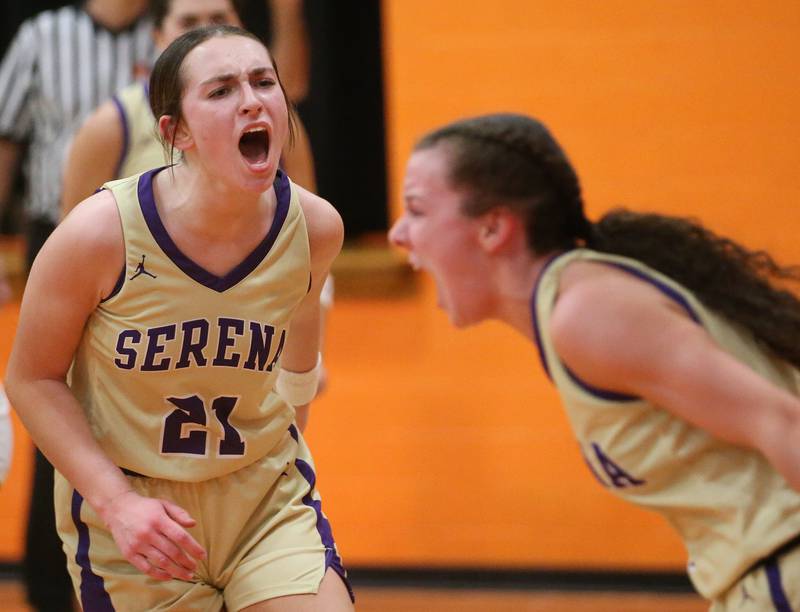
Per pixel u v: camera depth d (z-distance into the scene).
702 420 5.33
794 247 13.67
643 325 5.38
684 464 5.65
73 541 6.80
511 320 6.14
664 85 13.82
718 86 13.75
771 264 6.10
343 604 6.58
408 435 14.38
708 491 5.63
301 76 14.39
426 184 6.04
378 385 14.41
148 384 6.32
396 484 14.41
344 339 14.48
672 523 5.91
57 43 11.85
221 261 6.24
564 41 13.91
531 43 13.94
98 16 11.91
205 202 6.06
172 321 6.20
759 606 5.57
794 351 5.88
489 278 6.07
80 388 6.67
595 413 5.67
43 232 11.85
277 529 6.79
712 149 13.78
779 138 13.67
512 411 14.16
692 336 5.33
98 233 6.07
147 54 11.98
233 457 6.56
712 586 5.81
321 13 14.63
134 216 6.12
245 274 6.29
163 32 9.39
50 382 6.42
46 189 11.78
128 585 6.64
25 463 15.11
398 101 14.15
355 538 14.50
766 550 5.53
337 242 6.75
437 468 14.34
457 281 6.10
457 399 14.27
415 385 14.35
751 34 13.66
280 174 6.50
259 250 6.30
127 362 6.25
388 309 14.38
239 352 6.34
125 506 6.09
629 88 13.86
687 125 13.80
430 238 6.05
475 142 5.96
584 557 14.05
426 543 14.35
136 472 6.51
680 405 5.35
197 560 6.15
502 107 14.03
